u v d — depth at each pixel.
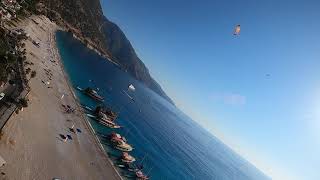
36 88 87.25
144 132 161.88
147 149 130.50
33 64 103.75
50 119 75.06
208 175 173.25
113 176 73.69
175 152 170.75
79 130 82.44
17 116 59.62
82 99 124.00
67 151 66.12
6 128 52.16
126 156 89.62
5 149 47.00
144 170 99.50
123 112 173.12
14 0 156.25
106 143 93.62
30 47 131.00
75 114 95.19
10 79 69.44
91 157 74.31
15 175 43.50
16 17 149.88
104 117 110.25
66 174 56.84
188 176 133.88
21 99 61.59
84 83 164.62
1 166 42.09
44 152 57.53
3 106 55.00
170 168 126.44
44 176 50.22
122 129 131.25
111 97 190.12
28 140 56.16
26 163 49.00
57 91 104.12
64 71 150.12
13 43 100.69
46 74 113.31
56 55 171.25
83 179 60.41
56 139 67.31
